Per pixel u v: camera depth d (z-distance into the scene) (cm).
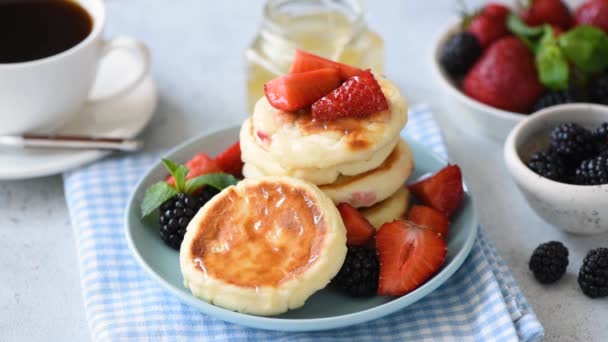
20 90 77
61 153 80
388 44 94
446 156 80
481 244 73
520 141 76
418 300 70
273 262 67
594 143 74
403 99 72
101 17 81
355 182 71
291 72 72
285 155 69
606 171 72
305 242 67
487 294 69
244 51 89
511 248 75
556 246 72
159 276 69
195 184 73
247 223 69
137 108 84
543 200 73
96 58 81
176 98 88
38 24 81
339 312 68
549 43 83
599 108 76
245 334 69
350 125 70
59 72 77
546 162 74
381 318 70
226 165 76
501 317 68
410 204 75
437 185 73
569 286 72
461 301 70
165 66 92
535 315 70
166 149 83
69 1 83
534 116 76
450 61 86
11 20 81
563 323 70
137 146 81
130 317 70
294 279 66
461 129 85
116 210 77
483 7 88
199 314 70
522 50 83
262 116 71
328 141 69
